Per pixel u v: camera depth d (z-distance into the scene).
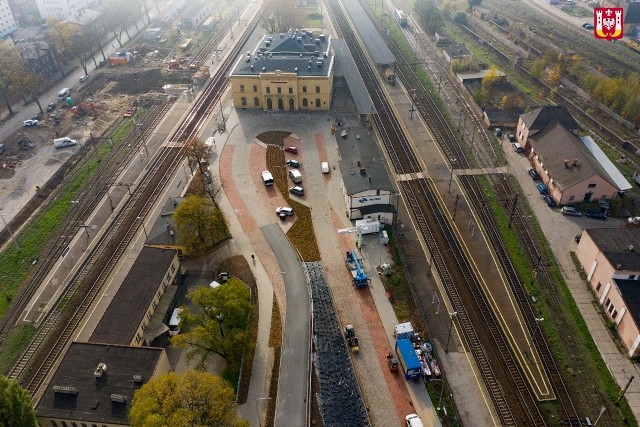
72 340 84.50
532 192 116.56
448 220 108.44
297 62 148.88
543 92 162.25
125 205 114.31
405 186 119.06
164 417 59.19
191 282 93.19
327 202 112.94
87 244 103.88
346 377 76.44
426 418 71.50
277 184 118.62
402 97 160.75
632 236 91.12
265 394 75.12
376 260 97.69
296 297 90.38
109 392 66.81
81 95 166.75
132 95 167.38
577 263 97.00
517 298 90.31
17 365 81.06
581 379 76.75
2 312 89.62
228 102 157.00
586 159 111.25
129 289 84.00
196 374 63.53
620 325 82.19
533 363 79.25
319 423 71.00
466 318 86.69
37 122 148.62
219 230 98.75
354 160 111.94
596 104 153.75
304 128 141.38
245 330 78.25
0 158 132.00
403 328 82.06
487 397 74.56
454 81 172.25
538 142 123.56
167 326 82.50
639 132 139.50
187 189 117.81
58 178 124.62
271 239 103.25
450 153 131.00
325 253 99.56
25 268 98.50
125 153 133.50
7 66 151.00
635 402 73.62
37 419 65.12
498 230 105.62
